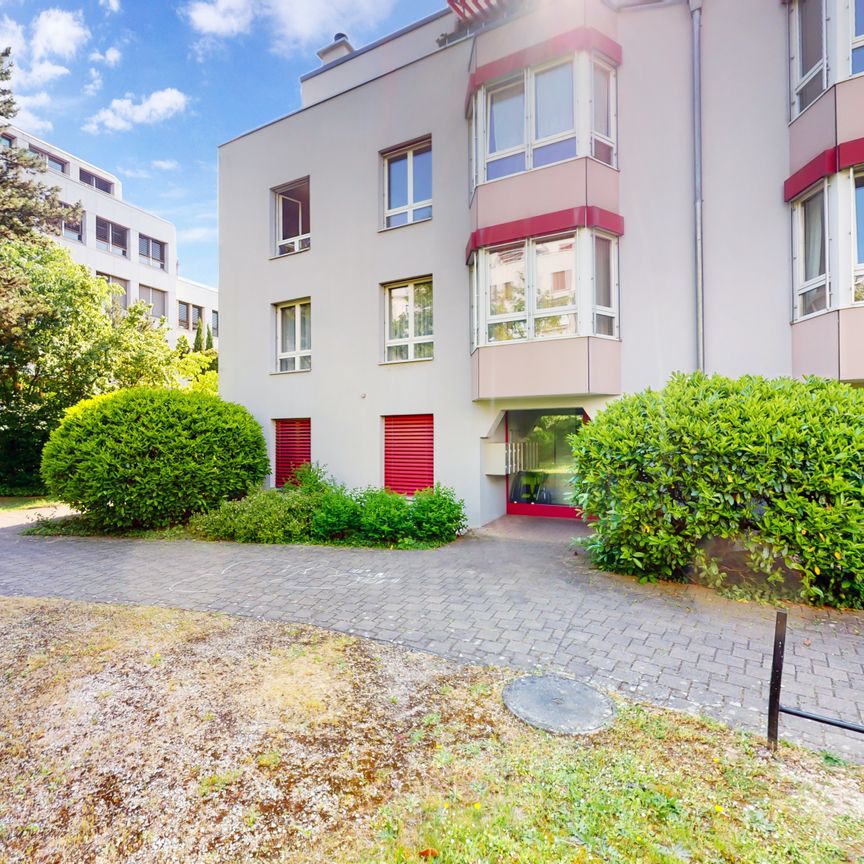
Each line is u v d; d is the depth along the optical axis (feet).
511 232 26.48
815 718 8.30
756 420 15.49
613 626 13.92
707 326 24.80
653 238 25.95
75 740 9.25
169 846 6.88
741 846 6.59
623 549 17.47
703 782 7.84
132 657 12.62
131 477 27.20
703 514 15.71
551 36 25.50
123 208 86.79
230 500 30.35
